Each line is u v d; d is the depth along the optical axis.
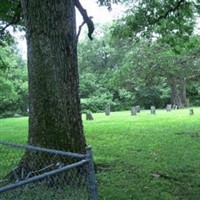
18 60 46.88
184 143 12.49
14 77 44.97
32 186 5.43
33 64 7.10
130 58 39.66
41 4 6.96
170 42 16.03
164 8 14.63
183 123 20.12
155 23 15.17
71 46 7.20
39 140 7.07
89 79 53.78
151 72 39.94
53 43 7.00
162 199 6.36
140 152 10.84
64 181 5.61
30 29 7.08
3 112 47.09
